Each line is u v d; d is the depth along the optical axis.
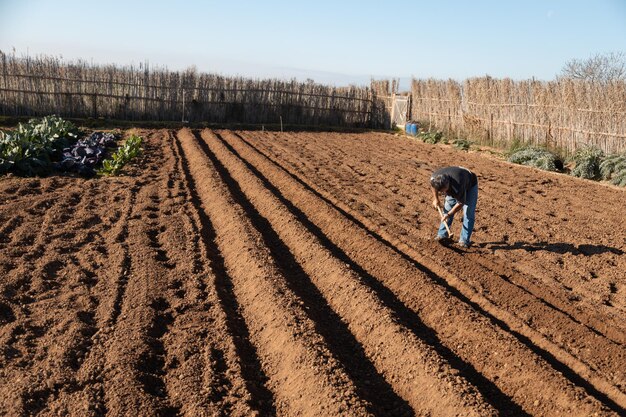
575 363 5.67
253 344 5.96
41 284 6.83
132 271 7.45
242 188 13.09
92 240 8.70
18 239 8.38
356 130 29.86
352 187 13.81
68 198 11.03
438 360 5.38
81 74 24.06
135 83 25.20
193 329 5.98
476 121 24.59
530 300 7.09
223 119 27.61
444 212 9.20
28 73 22.95
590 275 8.33
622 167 16.47
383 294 7.36
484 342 5.94
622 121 18.14
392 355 5.70
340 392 4.81
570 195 14.24
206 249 8.48
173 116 26.28
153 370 5.23
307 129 28.89
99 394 4.71
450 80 26.48
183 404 4.72
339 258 8.46
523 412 4.95
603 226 11.16
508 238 10.02
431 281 7.41
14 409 4.40
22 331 5.72
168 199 11.40
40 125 16.80
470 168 17.81
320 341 5.70
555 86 20.41
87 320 6.05
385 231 9.92
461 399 4.73
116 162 14.07
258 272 7.39
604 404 4.80
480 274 7.94
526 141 21.73
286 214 10.41
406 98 30.38
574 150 19.72
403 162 18.50
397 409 4.96
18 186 11.76
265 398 5.04
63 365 5.07
